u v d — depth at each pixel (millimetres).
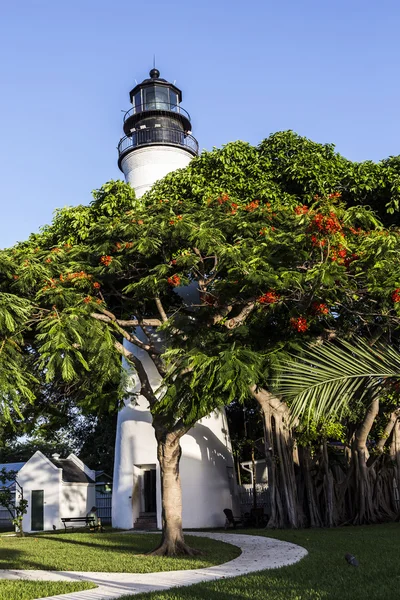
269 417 20250
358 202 20641
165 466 14406
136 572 11492
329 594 8094
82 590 9625
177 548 13859
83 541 17625
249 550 14188
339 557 11656
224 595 8461
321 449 20891
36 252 15562
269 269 12852
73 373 12078
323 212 12492
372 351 10242
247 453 28266
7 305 11820
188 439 22828
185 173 21719
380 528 18000
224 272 15891
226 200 16203
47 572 11641
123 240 14938
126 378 14469
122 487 23484
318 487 20688
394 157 20812
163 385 13109
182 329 14672
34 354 15445
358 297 13648
